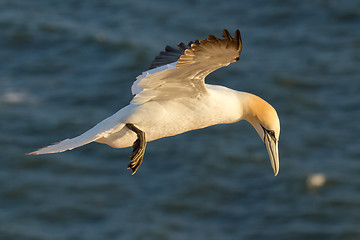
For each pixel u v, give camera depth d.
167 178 27.19
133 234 23.91
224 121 8.00
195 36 43.06
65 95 34.09
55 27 42.06
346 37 41.78
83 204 25.70
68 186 26.78
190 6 47.34
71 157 28.66
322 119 32.06
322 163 28.11
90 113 32.53
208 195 26.12
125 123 7.62
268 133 8.41
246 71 36.94
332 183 26.53
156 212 25.23
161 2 47.91
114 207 25.58
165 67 8.30
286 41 41.69
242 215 25.00
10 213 25.27
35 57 38.72
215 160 28.17
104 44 39.91
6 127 30.55
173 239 23.64
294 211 25.03
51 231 24.28
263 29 43.84
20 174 27.47
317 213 24.77
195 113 7.71
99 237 23.83
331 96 34.19
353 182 26.53
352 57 38.66
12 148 29.05
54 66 37.66
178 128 7.79
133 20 44.66
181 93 7.49
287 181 26.77
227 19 45.56
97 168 28.00
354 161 28.16
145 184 26.84
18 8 45.34
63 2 47.06
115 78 36.34
